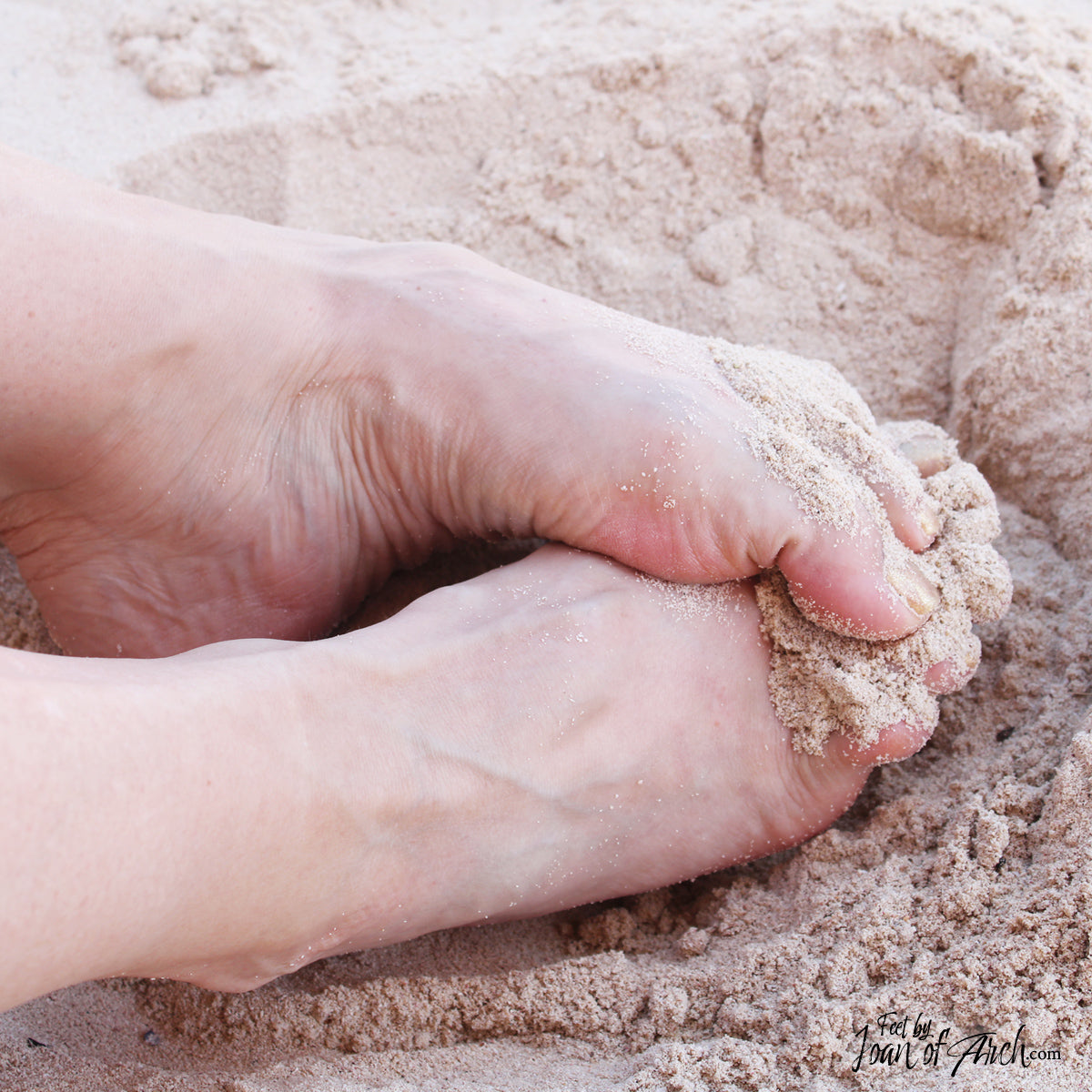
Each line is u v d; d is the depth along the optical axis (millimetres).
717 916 845
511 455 843
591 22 1064
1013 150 953
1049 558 904
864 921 805
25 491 853
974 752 861
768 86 1002
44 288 814
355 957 844
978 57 974
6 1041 806
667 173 1009
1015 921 784
